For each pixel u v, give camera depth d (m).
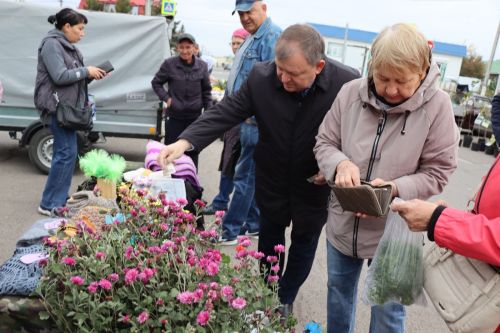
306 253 2.83
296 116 2.47
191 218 2.13
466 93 17.45
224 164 4.38
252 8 3.79
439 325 3.41
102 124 6.59
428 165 1.98
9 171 6.64
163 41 6.59
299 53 2.18
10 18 6.12
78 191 3.22
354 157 2.03
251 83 2.55
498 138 4.73
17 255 2.37
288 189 2.66
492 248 1.40
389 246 1.89
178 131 5.92
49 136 6.36
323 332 2.27
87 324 1.77
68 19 4.42
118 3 23.95
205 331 1.57
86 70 4.48
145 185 2.72
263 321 1.79
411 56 1.68
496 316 1.49
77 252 1.91
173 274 1.78
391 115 1.94
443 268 1.69
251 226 4.63
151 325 1.65
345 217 2.18
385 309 2.14
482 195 1.58
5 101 6.30
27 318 2.06
